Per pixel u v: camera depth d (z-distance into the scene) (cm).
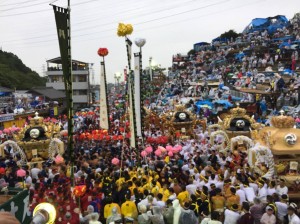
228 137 2222
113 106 5803
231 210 1054
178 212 1037
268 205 1049
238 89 3888
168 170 1509
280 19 7519
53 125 2411
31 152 2291
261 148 1552
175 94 5666
